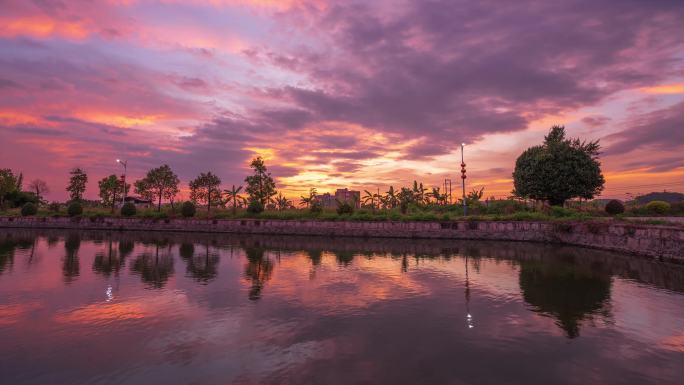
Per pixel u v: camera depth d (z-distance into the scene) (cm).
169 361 722
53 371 680
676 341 825
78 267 1792
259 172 4978
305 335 864
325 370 683
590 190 3762
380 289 1336
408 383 632
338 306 1109
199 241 3147
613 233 2298
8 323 946
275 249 2577
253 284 1415
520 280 1482
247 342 821
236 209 5012
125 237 3503
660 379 649
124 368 692
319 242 3081
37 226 4719
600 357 739
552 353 759
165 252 2388
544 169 3738
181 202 5562
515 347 792
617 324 939
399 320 977
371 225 3528
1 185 6125
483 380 644
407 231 3397
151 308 1081
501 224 3086
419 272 1673
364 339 840
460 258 2119
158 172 5338
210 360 728
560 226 2797
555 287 1352
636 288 1323
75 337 848
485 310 1068
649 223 2303
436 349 782
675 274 1570
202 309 1073
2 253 2291
